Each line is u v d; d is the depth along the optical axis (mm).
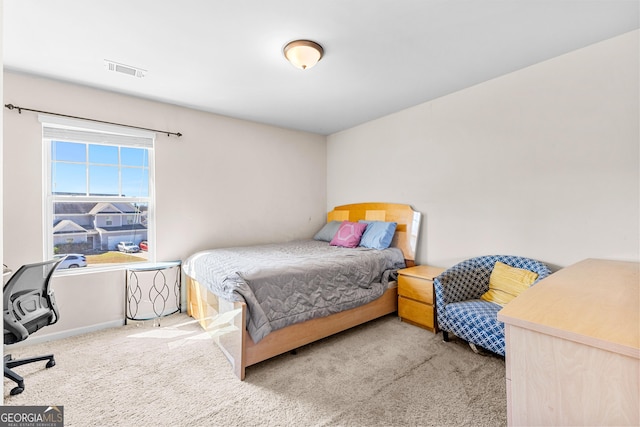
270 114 3564
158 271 3100
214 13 1737
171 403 1686
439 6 1710
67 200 2688
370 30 1928
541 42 2105
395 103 3252
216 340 2377
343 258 2746
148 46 2082
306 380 1912
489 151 2727
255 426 1517
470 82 2748
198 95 2955
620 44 2035
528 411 1022
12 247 2395
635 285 1473
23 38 1963
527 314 1079
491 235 2729
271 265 2314
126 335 2600
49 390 1792
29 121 2463
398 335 2586
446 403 1678
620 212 2059
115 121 2861
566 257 2295
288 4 1670
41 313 1989
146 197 3125
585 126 2189
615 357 861
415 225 3277
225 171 3594
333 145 4473
